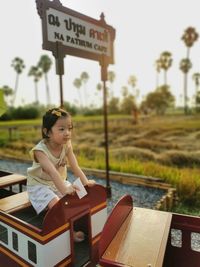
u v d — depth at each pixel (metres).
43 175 2.70
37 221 2.62
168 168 7.65
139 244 2.02
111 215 2.07
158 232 2.18
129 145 13.93
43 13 3.69
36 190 2.69
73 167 2.94
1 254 2.57
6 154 11.83
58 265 2.23
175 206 5.44
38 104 74.00
